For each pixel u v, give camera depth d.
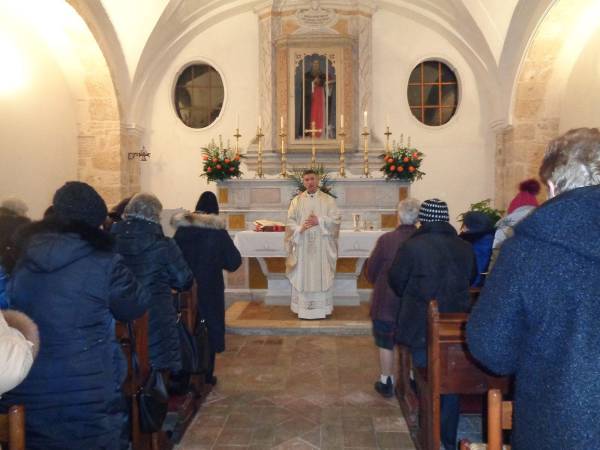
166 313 3.37
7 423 1.64
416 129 10.03
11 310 1.92
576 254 1.37
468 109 9.96
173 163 10.13
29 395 2.12
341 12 9.74
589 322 1.34
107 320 2.26
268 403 4.38
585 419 1.32
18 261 2.29
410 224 4.21
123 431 2.49
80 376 2.14
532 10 7.62
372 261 4.31
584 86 7.75
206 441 3.73
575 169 1.49
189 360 3.75
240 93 10.09
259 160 8.71
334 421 4.04
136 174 9.83
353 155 9.65
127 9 8.53
